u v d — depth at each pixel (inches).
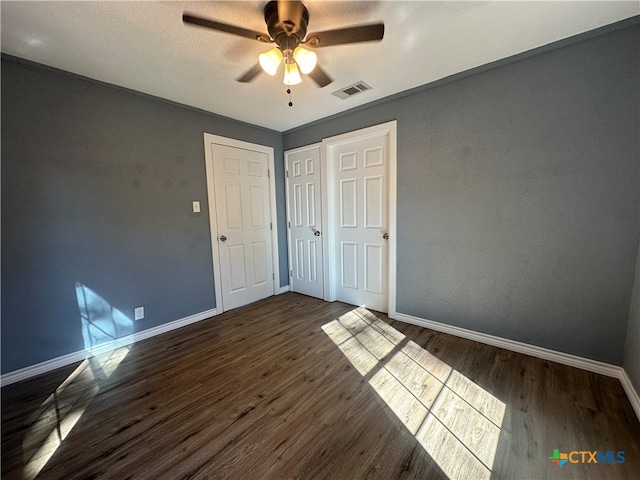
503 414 60.1
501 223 84.7
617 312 69.9
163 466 49.7
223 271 125.1
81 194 85.6
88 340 88.6
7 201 73.7
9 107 72.9
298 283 153.2
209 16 60.1
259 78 86.3
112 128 90.8
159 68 79.6
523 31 66.2
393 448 52.4
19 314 76.5
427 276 102.2
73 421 60.9
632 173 65.7
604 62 66.6
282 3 52.4
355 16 60.9
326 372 77.4
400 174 104.3
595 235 71.1
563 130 72.9
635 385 62.0
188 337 101.5
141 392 70.4
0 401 67.1
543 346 81.2
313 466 49.1
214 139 118.4
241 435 56.2
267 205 142.9
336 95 100.4
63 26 60.9
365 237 122.6
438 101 92.7
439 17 61.2
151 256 102.2
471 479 46.2
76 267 85.7
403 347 90.0
